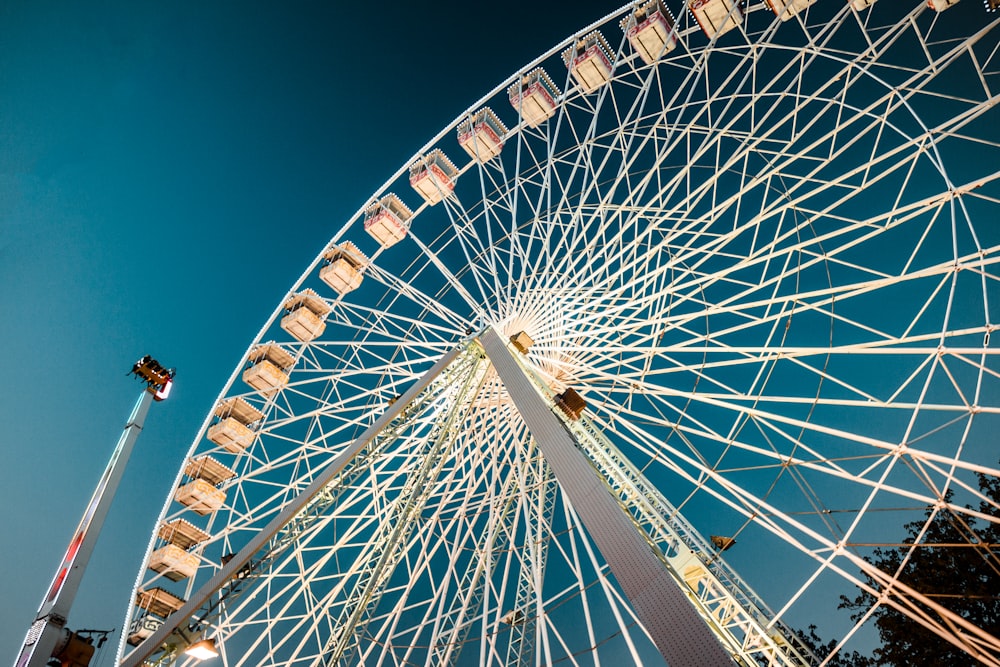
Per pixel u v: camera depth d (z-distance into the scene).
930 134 18.34
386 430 20.39
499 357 17.14
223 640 20.73
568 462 11.36
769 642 19.91
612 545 9.49
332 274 31.17
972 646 16.38
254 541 18.62
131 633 23.33
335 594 21.45
